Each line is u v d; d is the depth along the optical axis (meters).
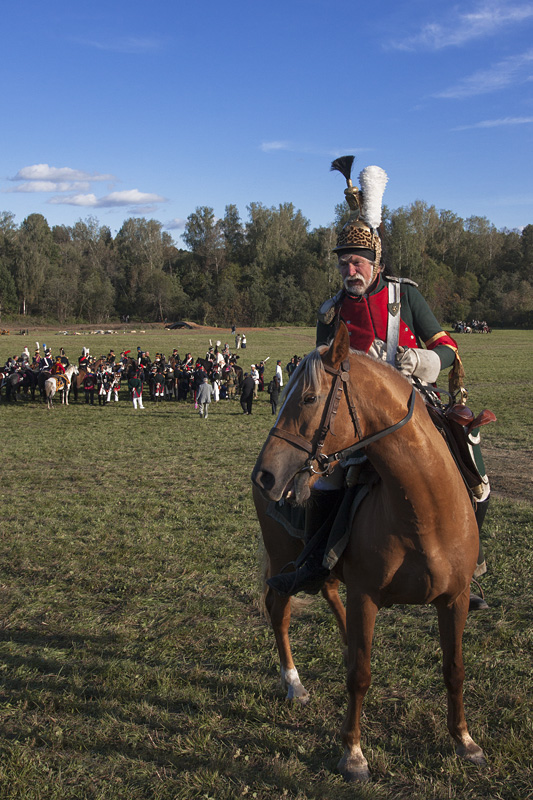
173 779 3.24
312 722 3.77
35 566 6.77
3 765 3.39
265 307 99.00
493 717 3.73
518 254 111.38
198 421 21.59
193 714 3.87
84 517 8.84
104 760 3.45
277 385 26.14
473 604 3.73
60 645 4.91
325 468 2.71
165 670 4.37
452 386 3.51
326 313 3.29
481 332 81.38
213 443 16.52
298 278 107.31
